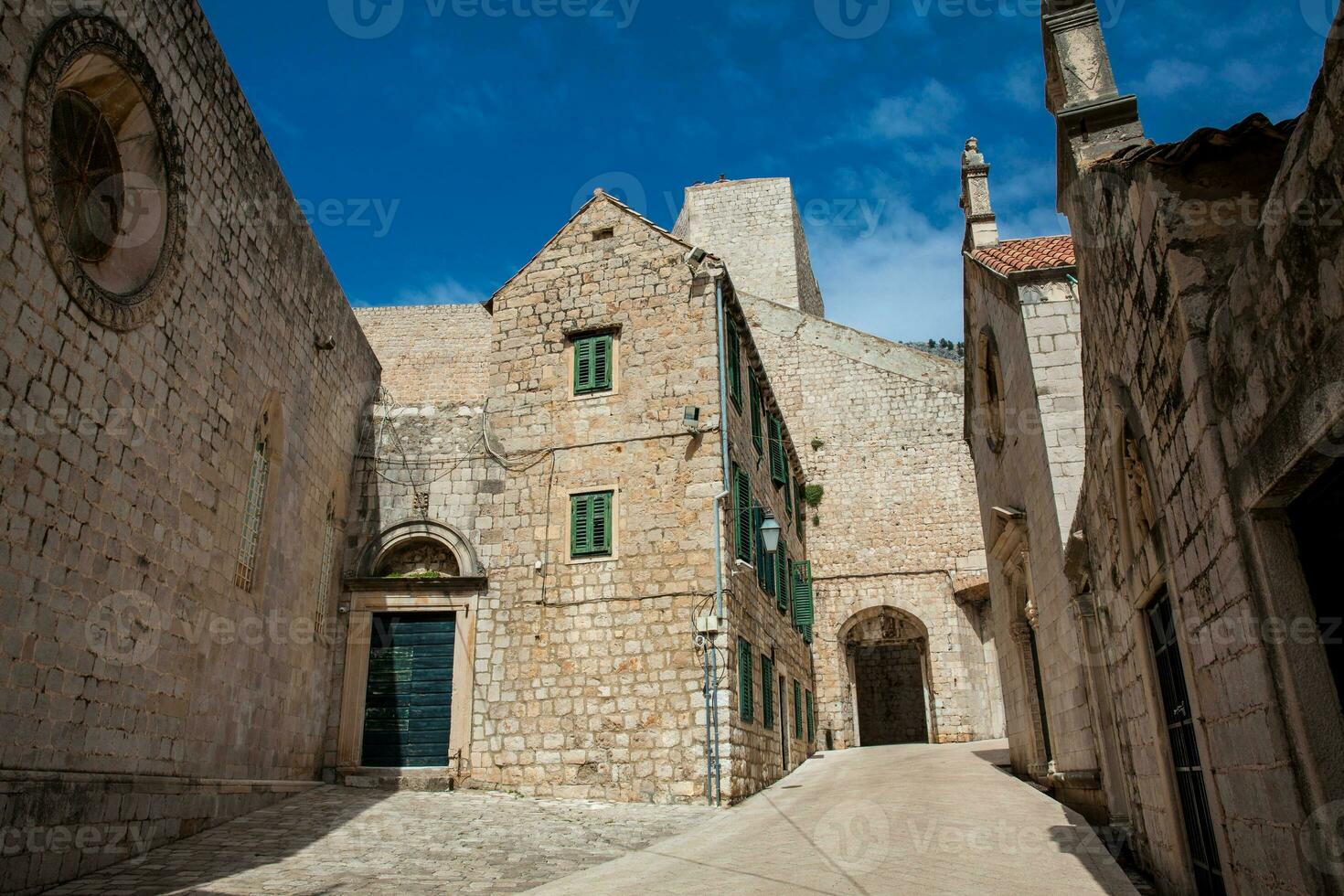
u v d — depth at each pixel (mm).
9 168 8438
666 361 17688
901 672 34250
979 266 15969
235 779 12797
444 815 13383
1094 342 8375
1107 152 8406
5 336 8391
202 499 12039
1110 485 8406
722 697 15305
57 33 9055
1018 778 16234
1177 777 7387
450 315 37469
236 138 13086
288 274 15008
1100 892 7898
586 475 17344
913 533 29562
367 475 18141
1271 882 4906
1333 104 3623
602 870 9773
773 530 17312
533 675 16312
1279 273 4164
